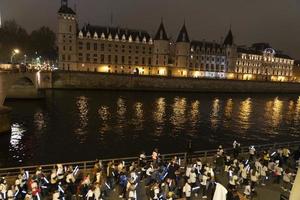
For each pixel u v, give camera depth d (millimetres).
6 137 46938
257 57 185625
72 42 138250
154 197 17562
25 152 40688
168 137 53594
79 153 41438
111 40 145000
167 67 157500
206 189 19609
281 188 21562
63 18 135750
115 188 20156
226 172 23641
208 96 123875
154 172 20359
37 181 18391
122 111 75688
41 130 52469
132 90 125625
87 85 118688
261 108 99375
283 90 161250
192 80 134875
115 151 43406
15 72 65750
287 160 26984
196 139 53688
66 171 19812
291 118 82500
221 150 25578
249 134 60812
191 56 164250
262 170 22094
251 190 19797
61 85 114938
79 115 67188
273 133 63250
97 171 20641
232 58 174750
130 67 150625
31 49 145625
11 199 16859
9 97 80500
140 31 155000
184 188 18641
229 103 106375
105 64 145500
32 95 81938
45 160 37938
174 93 125938
